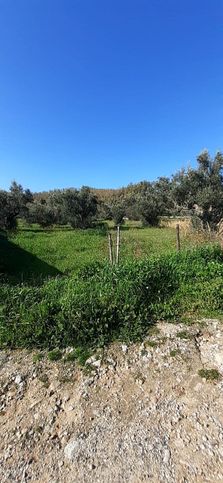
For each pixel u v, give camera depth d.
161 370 3.28
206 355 3.49
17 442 2.51
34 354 3.72
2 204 21.98
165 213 24.53
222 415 2.62
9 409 2.90
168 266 5.61
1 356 3.74
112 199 62.69
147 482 2.08
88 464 2.26
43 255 11.47
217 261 6.18
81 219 24.27
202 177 17.78
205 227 15.76
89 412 2.78
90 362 3.49
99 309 4.18
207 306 4.57
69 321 4.02
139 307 4.43
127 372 3.29
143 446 2.38
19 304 4.52
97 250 12.22
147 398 2.90
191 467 2.16
